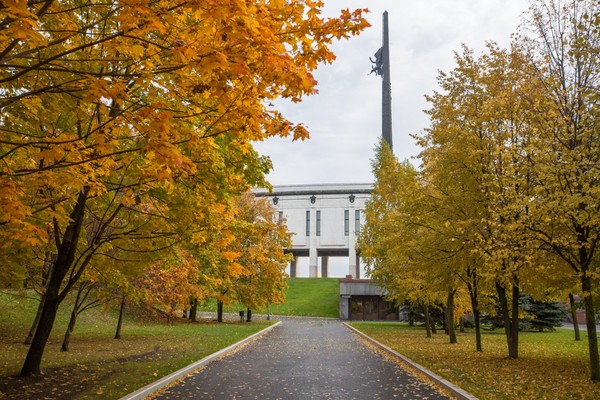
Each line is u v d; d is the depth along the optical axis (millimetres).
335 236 88250
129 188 8164
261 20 4922
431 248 16109
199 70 5059
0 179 5469
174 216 10250
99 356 14945
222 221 12125
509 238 12281
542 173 10805
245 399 9109
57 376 10805
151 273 21719
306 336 27672
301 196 90562
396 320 54875
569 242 11180
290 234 39406
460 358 15656
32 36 4461
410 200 16531
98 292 17516
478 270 15484
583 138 11156
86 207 11086
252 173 10734
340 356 17078
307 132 6504
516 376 11477
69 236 11078
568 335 32781
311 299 68875
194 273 24453
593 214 10242
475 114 15172
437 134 16391
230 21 4727
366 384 10945
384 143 37156
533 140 11250
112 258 11930
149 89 6867
